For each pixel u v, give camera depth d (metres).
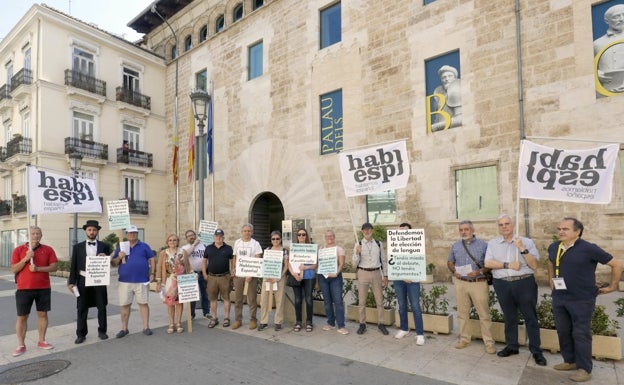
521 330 5.70
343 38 14.84
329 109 15.23
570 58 10.26
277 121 16.78
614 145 5.31
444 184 12.15
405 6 13.34
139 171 22.30
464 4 12.07
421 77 12.83
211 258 7.29
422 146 12.66
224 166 18.78
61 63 19.97
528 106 10.81
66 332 7.08
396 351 5.69
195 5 21.69
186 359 5.52
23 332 5.93
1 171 23.11
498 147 11.21
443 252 12.02
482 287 5.55
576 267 4.54
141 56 22.83
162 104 23.97
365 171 7.23
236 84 18.69
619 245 9.34
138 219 22.06
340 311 6.70
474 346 5.80
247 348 5.97
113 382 4.77
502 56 11.31
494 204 11.33
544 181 5.54
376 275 6.64
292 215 15.94
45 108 19.19
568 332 4.71
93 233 6.63
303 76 15.98
